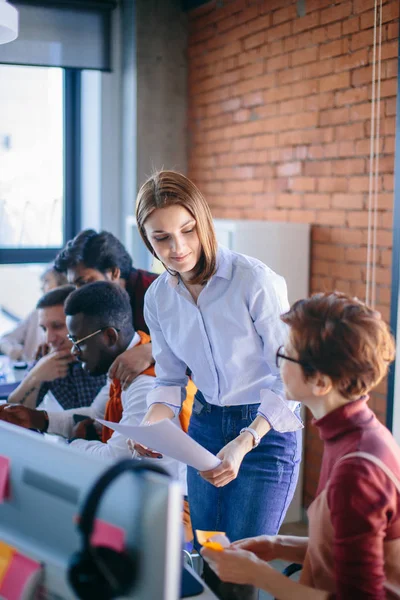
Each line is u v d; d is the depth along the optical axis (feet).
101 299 7.55
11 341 12.61
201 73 15.23
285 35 12.53
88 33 14.89
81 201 17.15
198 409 6.77
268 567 4.27
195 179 15.81
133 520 3.23
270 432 6.33
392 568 4.07
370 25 10.66
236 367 6.39
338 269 11.69
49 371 8.83
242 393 6.50
